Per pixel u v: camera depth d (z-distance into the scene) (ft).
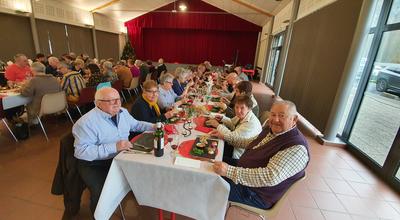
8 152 7.95
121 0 25.11
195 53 37.29
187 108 7.45
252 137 5.28
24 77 11.68
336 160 8.69
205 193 3.76
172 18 34.19
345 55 9.17
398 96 9.04
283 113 3.75
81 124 4.30
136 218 5.15
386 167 7.38
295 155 3.50
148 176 3.90
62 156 4.42
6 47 16.71
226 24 33.55
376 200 6.40
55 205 5.43
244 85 7.72
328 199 6.33
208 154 4.14
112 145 4.30
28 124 9.91
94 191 4.34
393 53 8.45
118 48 34.22
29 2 18.07
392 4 7.92
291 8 18.94
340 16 9.97
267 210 4.01
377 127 9.60
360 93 9.30
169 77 8.94
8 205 5.35
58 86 9.87
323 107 10.68
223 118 6.61
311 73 12.58
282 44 21.35
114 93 4.54
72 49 23.98
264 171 3.58
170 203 4.08
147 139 4.77
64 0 21.71
